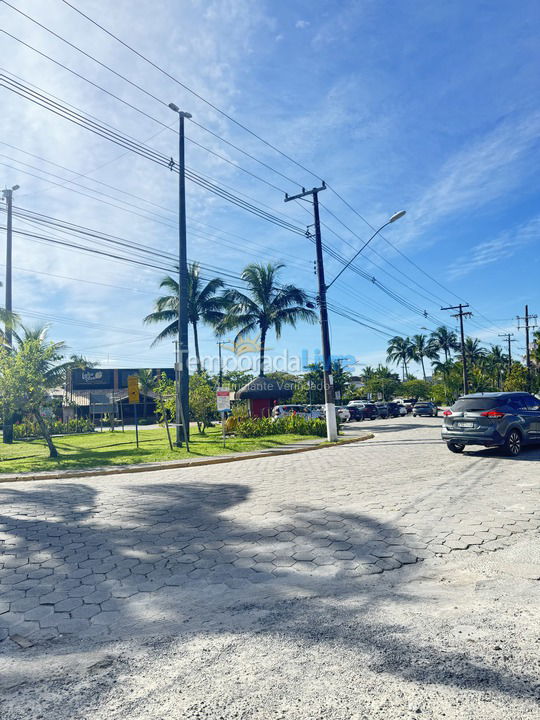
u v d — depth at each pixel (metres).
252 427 20.50
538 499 6.88
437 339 79.69
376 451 13.91
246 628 3.39
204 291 36.41
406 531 5.59
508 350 64.44
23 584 4.38
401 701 2.43
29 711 2.48
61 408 49.72
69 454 16.61
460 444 12.32
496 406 11.22
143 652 3.10
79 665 2.97
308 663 2.85
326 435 20.42
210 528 6.00
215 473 10.84
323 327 18.50
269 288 34.28
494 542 5.11
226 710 2.41
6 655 3.14
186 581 4.37
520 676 2.62
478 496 7.19
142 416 50.03
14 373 15.76
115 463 13.11
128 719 2.37
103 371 58.22
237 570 4.60
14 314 20.61
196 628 3.44
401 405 47.09
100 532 5.94
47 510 7.20
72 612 3.79
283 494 7.84
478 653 2.90
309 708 2.40
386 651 2.96
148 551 5.21
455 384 59.75
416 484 8.27
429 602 3.74
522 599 3.73
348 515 6.36
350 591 4.02
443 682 2.59
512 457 11.05
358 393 56.28
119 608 3.84
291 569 4.57
